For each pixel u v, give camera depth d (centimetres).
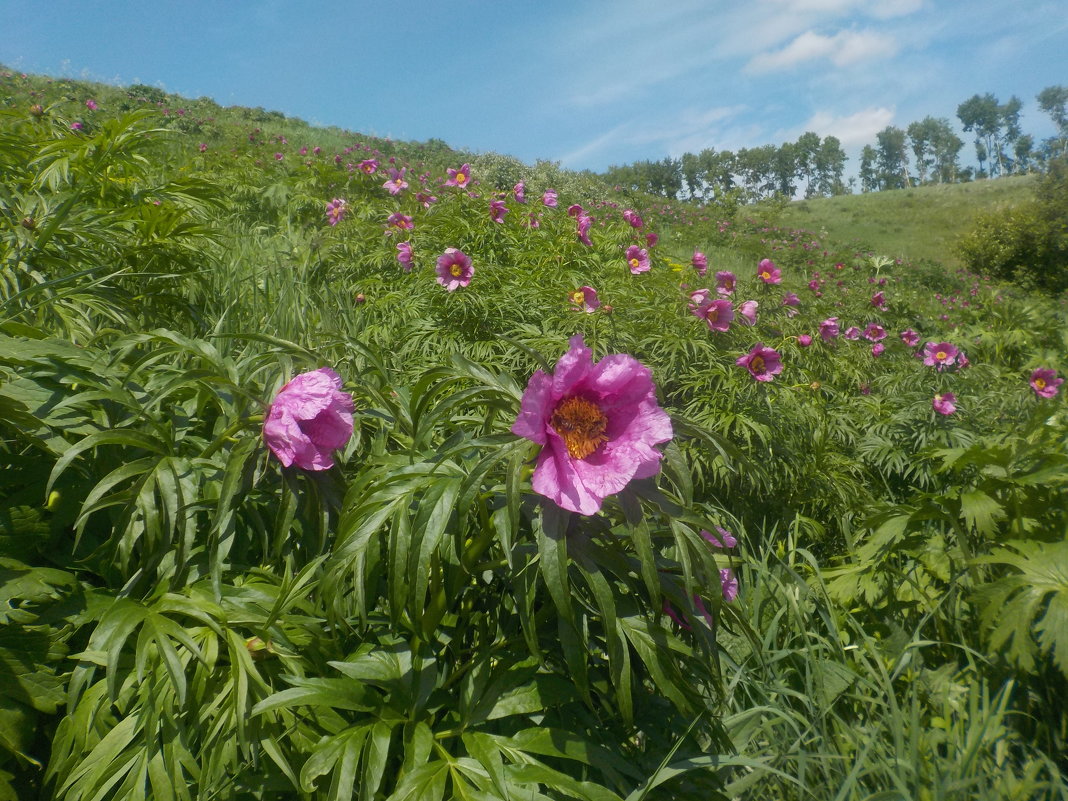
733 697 256
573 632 154
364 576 162
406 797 149
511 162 2116
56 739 158
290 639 177
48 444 190
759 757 227
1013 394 793
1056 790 225
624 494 156
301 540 207
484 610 197
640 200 2511
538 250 696
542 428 148
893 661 285
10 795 155
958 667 288
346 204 801
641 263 621
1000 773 231
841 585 329
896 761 217
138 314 323
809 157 13888
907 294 1680
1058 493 286
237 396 197
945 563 309
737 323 596
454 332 523
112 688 147
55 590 178
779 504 473
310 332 392
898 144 14512
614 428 156
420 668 176
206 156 1030
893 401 678
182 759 156
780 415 500
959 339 1134
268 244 664
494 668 175
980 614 259
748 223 2692
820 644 278
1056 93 12038
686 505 159
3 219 298
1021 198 4566
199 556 189
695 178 12612
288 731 163
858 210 4822
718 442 171
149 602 172
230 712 159
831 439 565
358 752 153
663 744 184
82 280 290
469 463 175
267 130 2316
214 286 428
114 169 372
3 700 154
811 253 2175
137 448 206
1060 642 230
